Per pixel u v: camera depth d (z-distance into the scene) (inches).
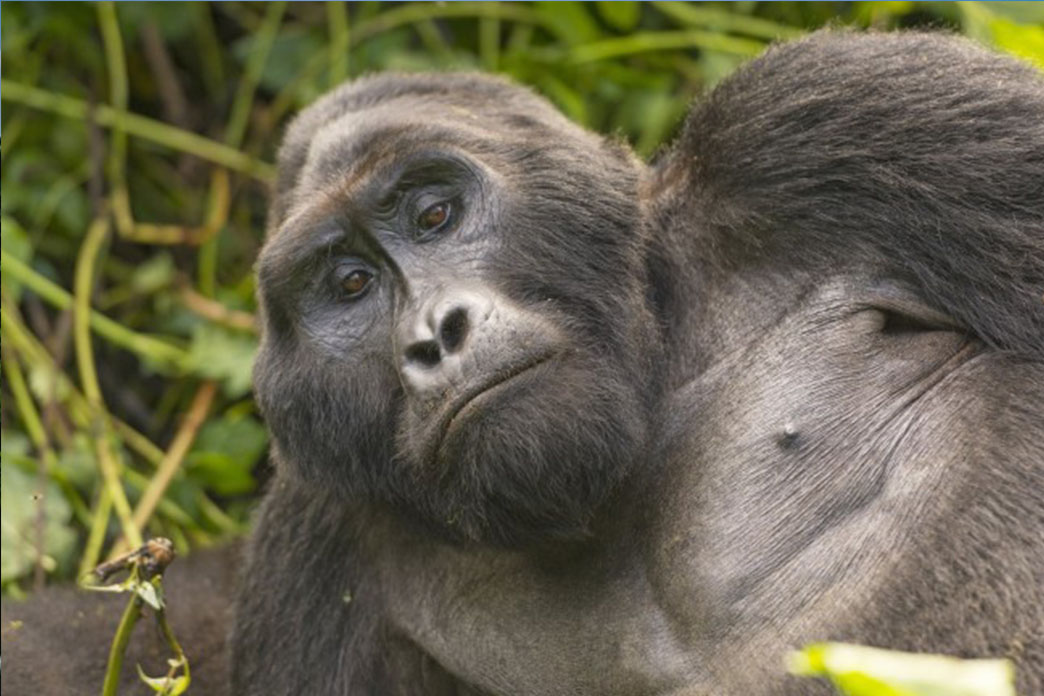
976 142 339.0
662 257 363.6
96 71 601.9
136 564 355.9
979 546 306.8
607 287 348.5
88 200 592.1
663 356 356.5
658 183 374.9
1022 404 319.6
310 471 358.6
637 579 343.6
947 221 335.6
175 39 606.5
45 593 462.3
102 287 589.6
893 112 346.0
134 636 441.1
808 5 558.3
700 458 343.0
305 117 411.8
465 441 321.7
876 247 343.0
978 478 313.7
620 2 561.6
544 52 571.5
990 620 299.6
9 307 547.8
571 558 349.4
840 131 347.6
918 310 339.9
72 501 518.9
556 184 353.7
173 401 567.5
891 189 340.8
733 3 566.9
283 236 355.9
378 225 347.9
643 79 572.4
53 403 531.8
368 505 369.7
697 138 366.9
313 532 382.9
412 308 333.4
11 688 425.4
